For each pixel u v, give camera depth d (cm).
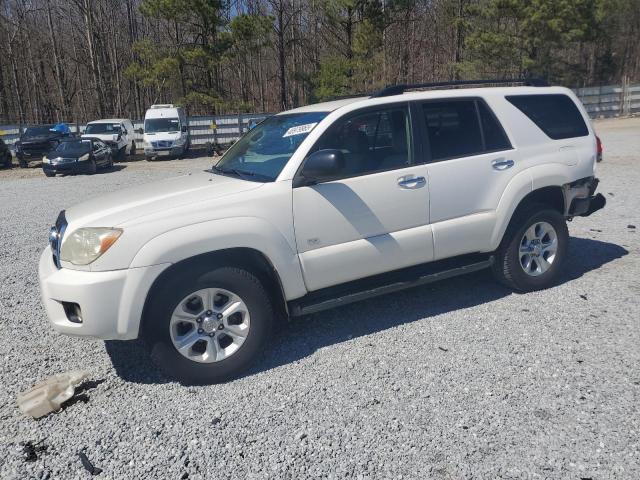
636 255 605
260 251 373
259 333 380
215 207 366
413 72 3494
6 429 326
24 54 4450
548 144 495
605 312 452
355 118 416
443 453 286
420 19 3519
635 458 274
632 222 763
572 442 289
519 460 277
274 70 4525
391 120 429
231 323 377
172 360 359
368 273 418
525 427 303
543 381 349
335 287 417
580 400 326
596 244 657
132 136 2828
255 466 284
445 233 441
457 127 455
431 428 307
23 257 720
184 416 332
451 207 443
